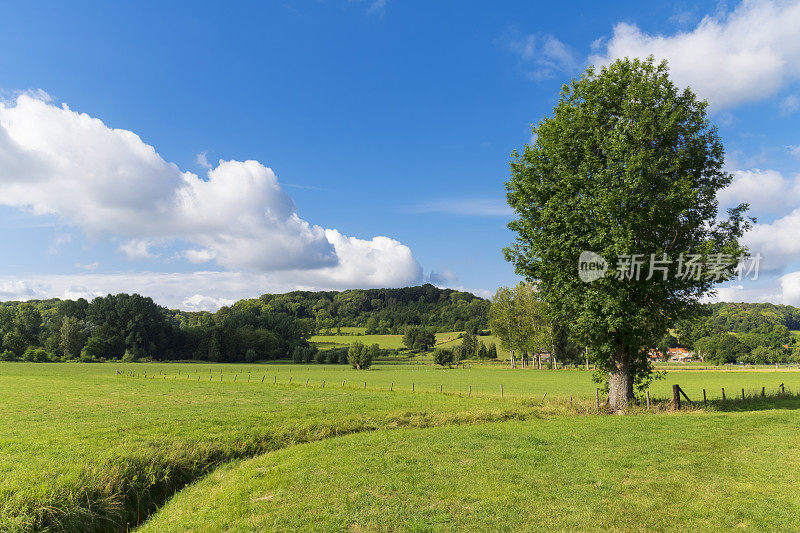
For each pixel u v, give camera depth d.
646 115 24.91
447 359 125.81
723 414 24.16
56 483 11.88
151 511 13.16
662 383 64.06
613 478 12.88
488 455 15.82
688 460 14.53
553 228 26.73
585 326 26.69
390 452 16.56
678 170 26.31
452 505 10.98
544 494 11.63
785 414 23.17
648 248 25.28
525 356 133.12
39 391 43.06
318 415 27.34
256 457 17.62
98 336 132.62
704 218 27.50
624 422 21.92
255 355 149.38
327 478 13.41
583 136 27.12
